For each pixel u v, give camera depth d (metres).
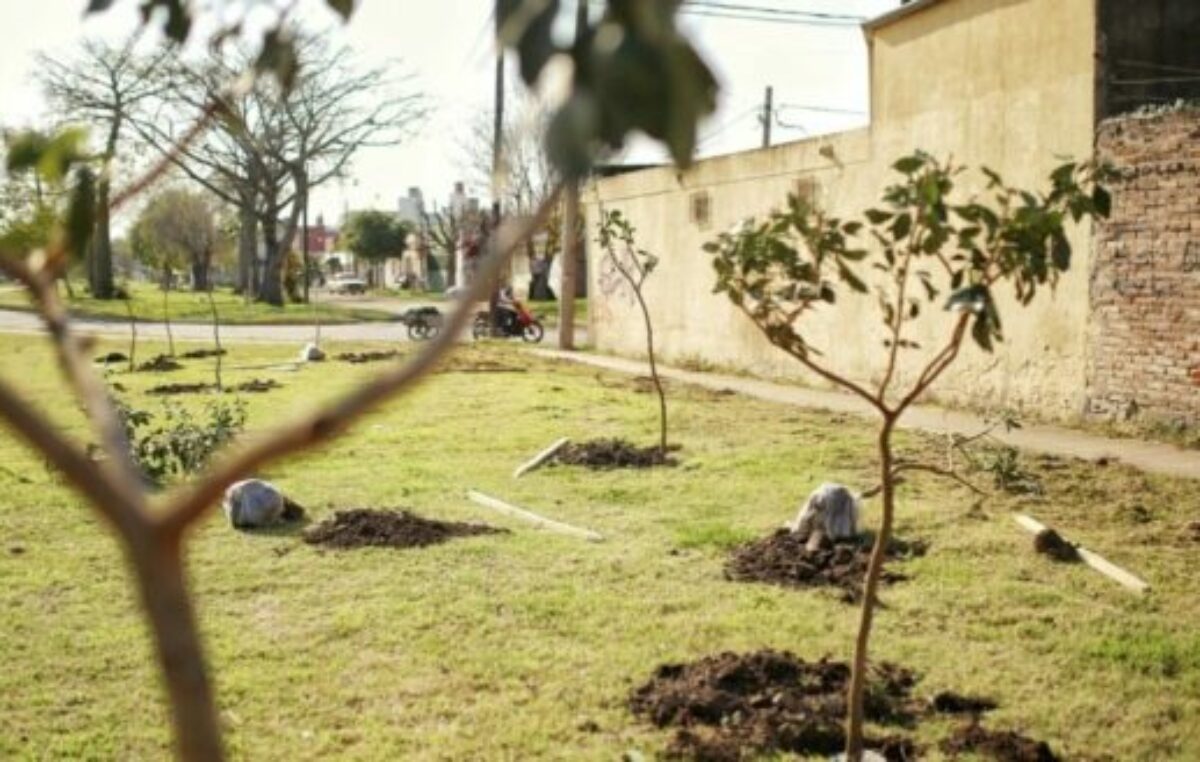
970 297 4.00
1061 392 14.38
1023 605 6.95
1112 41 13.64
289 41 1.79
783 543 8.21
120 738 5.24
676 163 0.89
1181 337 12.83
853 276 4.57
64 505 9.83
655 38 0.88
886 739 5.10
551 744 5.11
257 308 47.75
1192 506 9.49
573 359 24.41
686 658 6.10
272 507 9.02
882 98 17.14
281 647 6.30
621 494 10.27
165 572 1.19
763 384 19.62
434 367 1.17
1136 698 5.59
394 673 5.94
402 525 8.79
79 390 1.42
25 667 6.07
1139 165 13.20
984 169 4.37
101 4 1.62
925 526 8.78
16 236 1.81
